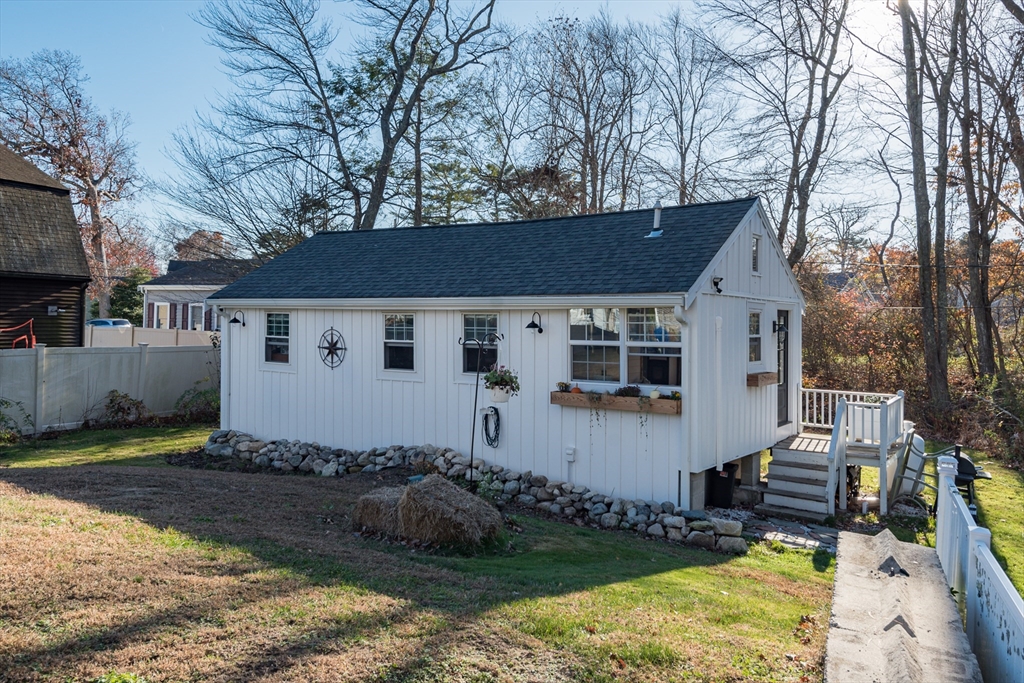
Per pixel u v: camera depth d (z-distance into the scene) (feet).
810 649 16.58
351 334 41.83
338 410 42.47
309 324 43.52
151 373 57.26
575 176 92.22
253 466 41.04
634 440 32.94
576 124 93.30
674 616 18.04
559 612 17.10
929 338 62.13
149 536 20.89
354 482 35.04
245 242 80.02
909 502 38.17
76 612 14.88
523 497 33.94
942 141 64.13
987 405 54.08
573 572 22.00
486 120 93.04
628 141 92.84
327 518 26.45
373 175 85.15
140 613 15.10
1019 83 62.28
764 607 20.16
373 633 14.98
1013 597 12.82
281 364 44.78
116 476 31.12
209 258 84.12
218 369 62.18
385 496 25.49
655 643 15.69
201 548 20.11
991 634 14.80
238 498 28.37
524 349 36.06
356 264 45.34
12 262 61.67
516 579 20.13
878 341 68.74
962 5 62.49
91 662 12.86
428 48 85.87
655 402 31.58
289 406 44.42
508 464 36.52
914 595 17.13
